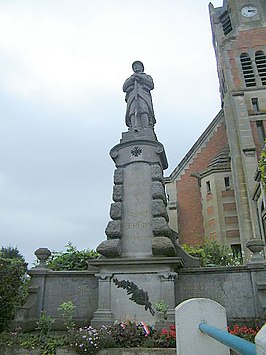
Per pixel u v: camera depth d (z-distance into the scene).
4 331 9.16
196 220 31.28
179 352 2.72
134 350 7.23
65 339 7.87
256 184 26.06
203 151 33.97
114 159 12.21
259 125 31.84
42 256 11.33
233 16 38.56
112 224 10.86
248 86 33.94
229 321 9.77
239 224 27.84
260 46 36.06
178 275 10.60
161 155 12.03
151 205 11.13
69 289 10.81
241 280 10.23
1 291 10.50
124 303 9.72
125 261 9.93
